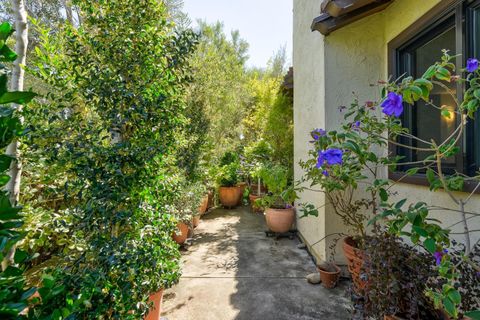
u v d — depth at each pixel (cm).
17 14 167
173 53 229
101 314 152
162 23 231
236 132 972
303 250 434
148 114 205
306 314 257
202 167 673
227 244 470
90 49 218
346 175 225
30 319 96
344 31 340
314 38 391
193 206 493
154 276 205
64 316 108
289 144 721
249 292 300
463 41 200
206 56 716
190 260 396
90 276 149
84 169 177
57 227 199
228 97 802
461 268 159
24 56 171
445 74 134
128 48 217
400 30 290
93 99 204
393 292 175
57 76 205
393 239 199
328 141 208
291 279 331
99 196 172
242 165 848
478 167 194
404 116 281
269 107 883
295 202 520
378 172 331
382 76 338
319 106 366
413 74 282
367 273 201
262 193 768
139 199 204
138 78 219
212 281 327
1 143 85
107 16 214
